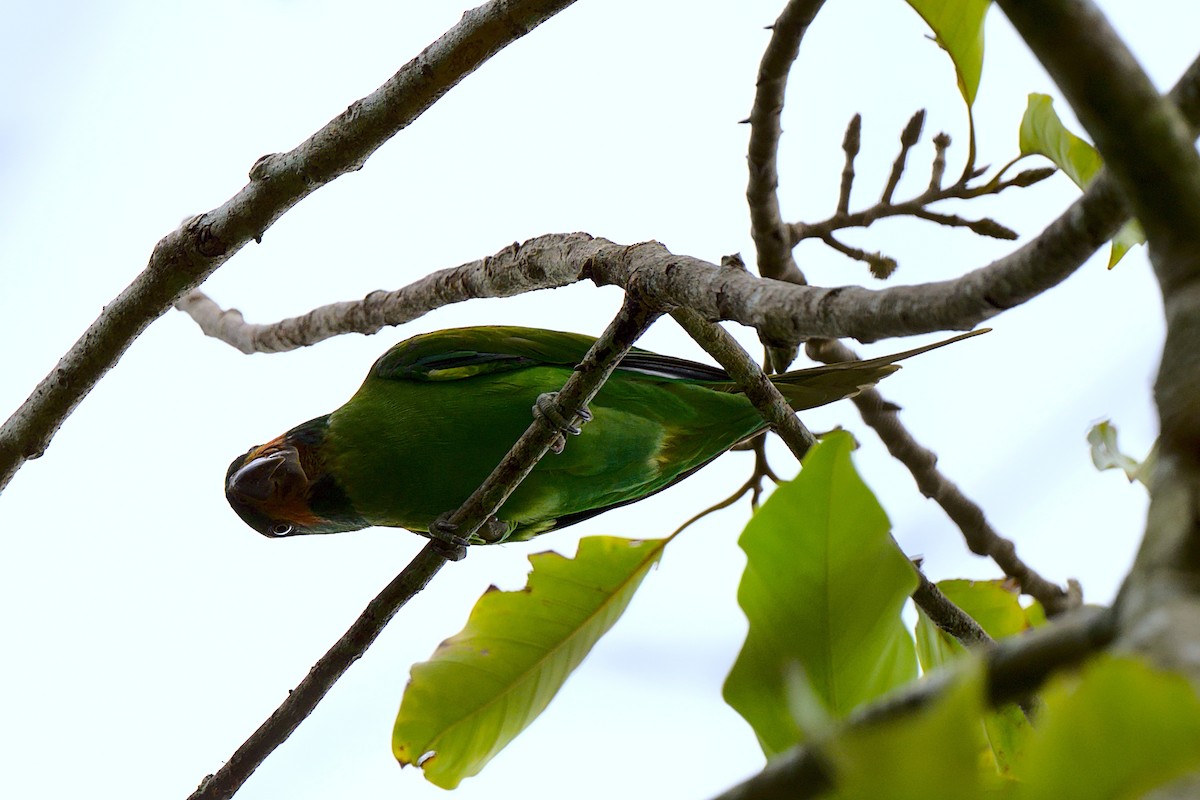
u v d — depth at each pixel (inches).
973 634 240.7
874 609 157.8
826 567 157.8
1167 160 97.2
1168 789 76.0
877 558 157.2
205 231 290.7
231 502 389.7
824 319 167.8
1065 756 78.1
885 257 308.5
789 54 281.0
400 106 268.5
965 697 79.2
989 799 86.6
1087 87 96.3
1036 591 339.0
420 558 282.4
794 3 271.0
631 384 362.9
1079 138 264.1
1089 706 77.2
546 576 281.0
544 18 253.8
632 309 247.8
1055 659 91.5
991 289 134.0
